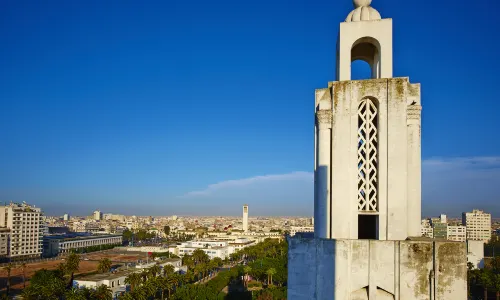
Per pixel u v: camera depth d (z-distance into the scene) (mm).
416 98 20844
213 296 116875
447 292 18594
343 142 20859
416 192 20516
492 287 116938
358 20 22266
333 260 19594
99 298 104250
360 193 20859
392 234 20047
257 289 150750
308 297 19938
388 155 20438
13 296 129375
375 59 24625
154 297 130625
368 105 21141
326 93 21594
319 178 21188
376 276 19156
